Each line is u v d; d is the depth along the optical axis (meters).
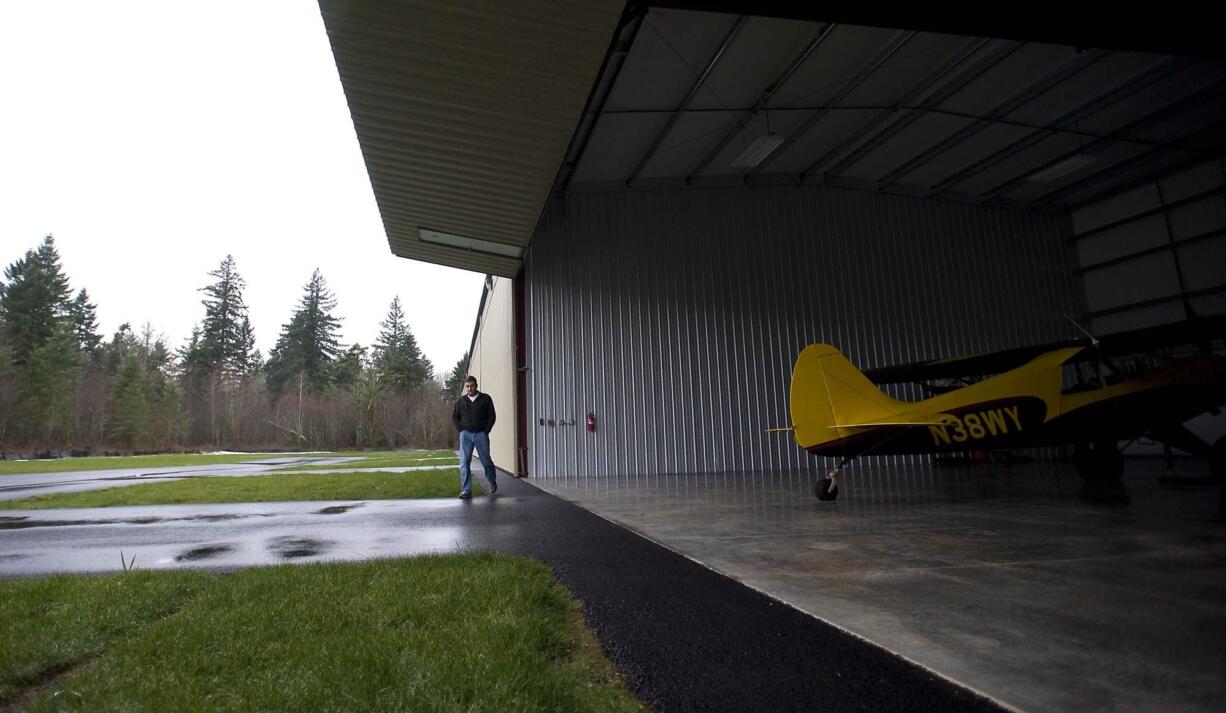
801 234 14.03
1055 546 3.87
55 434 41.62
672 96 10.42
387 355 68.25
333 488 8.84
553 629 2.30
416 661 1.89
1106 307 15.30
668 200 13.38
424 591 2.76
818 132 12.27
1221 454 6.84
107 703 1.68
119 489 9.29
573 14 5.48
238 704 1.65
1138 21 7.01
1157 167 13.90
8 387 39.56
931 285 14.70
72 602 2.73
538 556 3.85
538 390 12.17
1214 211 13.20
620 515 5.89
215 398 51.72
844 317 13.96
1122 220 14.98
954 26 6.89
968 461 13.98
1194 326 7.56
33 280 50.88
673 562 3.64
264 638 2.17
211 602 2.66
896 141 12.87
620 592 2.95
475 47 5.93
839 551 3.90
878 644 2.18
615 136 11.47
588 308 12.61
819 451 7.62
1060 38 7.19
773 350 13.37
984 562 3.46
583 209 12.91
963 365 8.81
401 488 8.73
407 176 8.70
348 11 5.53
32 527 5.52
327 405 53.62
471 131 7.43
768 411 13.10
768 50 9.43
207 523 5.66
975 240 15.33
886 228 14.66
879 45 9.52
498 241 11.08
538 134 7.46
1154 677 1.82
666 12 8.39
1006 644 2.14
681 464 12.49
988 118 11.98
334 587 2.85
